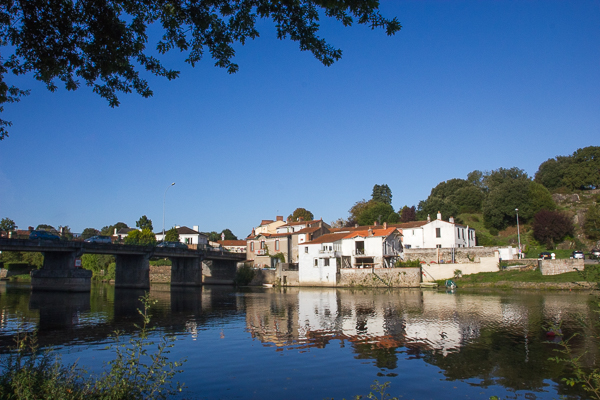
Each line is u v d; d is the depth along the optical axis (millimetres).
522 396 14984
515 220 106938
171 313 37312
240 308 41156
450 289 60906
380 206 119625
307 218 143375
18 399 9859
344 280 72250
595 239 88562
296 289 71375
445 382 16516
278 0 11852
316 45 12438
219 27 12883
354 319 32625
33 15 12680
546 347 22141
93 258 108438
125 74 14219
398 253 78438
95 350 21547
